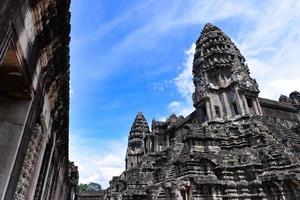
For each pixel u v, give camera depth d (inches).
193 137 1836.9
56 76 469.7
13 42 264.2
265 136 1701.5
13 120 345.7
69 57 485.4
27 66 320.2
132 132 4424.2
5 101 354.3
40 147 492.1
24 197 426.9
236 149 1738.4
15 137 338.6
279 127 2058.3
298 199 1244.5
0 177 311.1
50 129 569.3
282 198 1293.1
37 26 325.1
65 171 1282.0
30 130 392.5
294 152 1549.0
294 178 1269.7
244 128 1905.8
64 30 391.2
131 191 2356.1
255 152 1606.8
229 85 2272.4
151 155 2984.7
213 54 2480.3
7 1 221.0
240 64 2383.1
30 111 371.2
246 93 2166.6
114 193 3257.9
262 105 2364.7
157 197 1854.1
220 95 2309.3
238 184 1483.8
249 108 2169.0
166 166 2081.7
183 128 2913.4
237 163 1585.9
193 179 1529.3
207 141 1856.5
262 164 1499.8
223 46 2519.7
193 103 2491.4
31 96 364.2
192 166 1640.0
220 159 1630.2
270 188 1359.5
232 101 2199.8
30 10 293.3
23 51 295.7
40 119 450.6
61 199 1451.8
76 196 3129.9
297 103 2999.5
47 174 633.0
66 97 614.5
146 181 2442.2
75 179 2437.3
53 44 387.9
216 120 2087.8
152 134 3595.0
